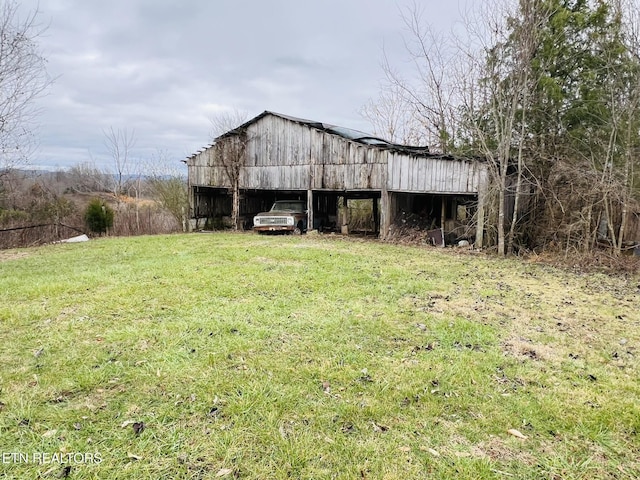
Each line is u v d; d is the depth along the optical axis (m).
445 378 3.56
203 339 4.31
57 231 16.92
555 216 11.87
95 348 4.05
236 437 2.66
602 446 2.69
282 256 9.81
